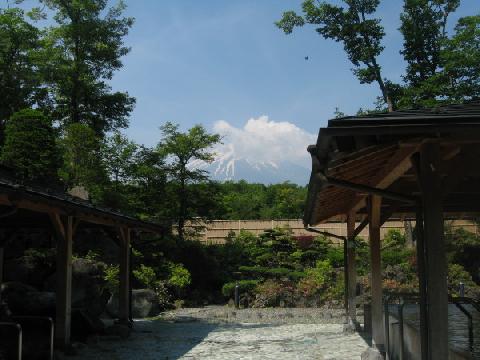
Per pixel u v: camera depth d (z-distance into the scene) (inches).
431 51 935.7
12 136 637.9
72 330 427.5
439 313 139.0
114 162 839.1
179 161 865.5
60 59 970.1
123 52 1040.8
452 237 839.1
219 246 908.6
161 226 536.4
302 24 954.7
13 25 919.0
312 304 722.8
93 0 1015.6
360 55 943.7
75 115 995.9
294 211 1413.6
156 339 433.7
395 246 901.2
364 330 456.1
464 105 167.3
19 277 541.6
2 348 322.7
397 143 137.2
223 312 652.7
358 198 337.7
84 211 329.1
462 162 146.5
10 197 228.5
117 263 684.7
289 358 337.1
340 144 129.9
